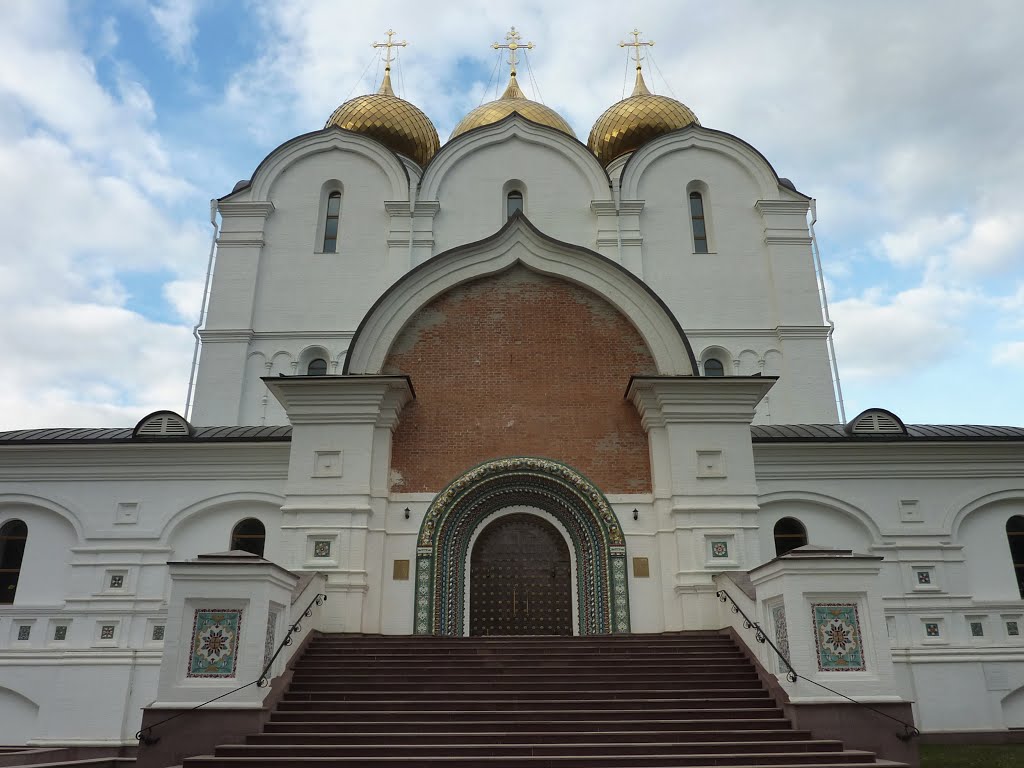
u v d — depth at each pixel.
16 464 18.73
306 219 26.95
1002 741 16.64
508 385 17.66
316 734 10.51
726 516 16.14
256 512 18.64
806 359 25.11
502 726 10.77
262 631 11.51
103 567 18.12
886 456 18.70
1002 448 18.70
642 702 11.50
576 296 18.38
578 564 16.83
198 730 10.81
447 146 27.47
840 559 11.62
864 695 11.06
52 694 17.20
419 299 18.11
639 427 17.36
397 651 13.64
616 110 31.31
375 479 16.52
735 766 9.49
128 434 19.27
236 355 25.00
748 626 13.18
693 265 26.38
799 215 26.88
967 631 17.59
